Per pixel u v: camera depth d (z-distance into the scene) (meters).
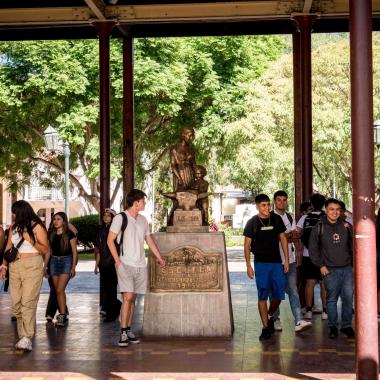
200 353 8.25
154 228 36.69
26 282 8.47
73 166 30.09
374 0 13.02
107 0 13.26
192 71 26.28
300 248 11.66
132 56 14.34
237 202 57.88
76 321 10.94
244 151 27.30
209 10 13.27
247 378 6.98
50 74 24.86
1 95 24.86
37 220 8.52
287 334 9.51
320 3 13.12
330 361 7.74
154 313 9.31
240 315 11.43
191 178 9.87
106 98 13.41
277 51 31.03
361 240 5.91
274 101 27.19
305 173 13.22
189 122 27.19
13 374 7.25
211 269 9.34
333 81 28.14
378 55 27.48
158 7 13.34
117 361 7.86
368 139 5.90
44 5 13.44
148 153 31.31
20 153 27.42
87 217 29.48
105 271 10.90
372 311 5.89
